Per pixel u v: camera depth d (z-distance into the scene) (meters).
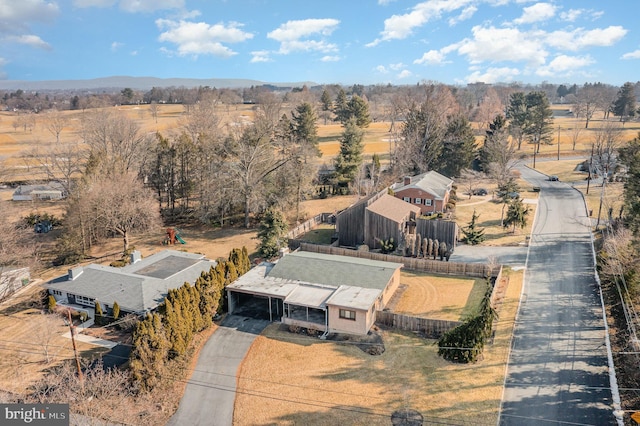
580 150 98.50
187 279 37.53
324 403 24.66
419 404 24.02
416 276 40.78
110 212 46.56
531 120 101.94
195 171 62.22
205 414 24.45
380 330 31.64
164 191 66.62
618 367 25.53
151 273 37.97
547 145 106.31
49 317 34.12
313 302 32.12
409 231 51.12
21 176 85.31
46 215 62.66
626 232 36.72
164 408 24.94
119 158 62.28
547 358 26.97
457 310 33.84
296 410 24.30
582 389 24.11
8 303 37.62
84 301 35.84
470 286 37.94
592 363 26.20
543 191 67.69
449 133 79.38
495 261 40.25
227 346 30.77
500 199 65.31
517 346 28.39
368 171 77.81
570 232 49.16
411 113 84.38
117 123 74.19
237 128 81.81
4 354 29.80
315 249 46.94
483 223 53.88
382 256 43.66
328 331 31.78
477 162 85.31
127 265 40.69
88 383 24.84
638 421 21.36
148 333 26.81
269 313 35.06
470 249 45.69
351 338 30.77
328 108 149.75
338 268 36.66
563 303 33.38
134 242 53.69
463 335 27.33
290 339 31.30
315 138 92.12
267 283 35.56
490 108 123.75
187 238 54.88
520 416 22.56
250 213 62.81
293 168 60.16
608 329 29.41
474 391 24.67
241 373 27.80
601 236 46.69
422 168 76.44
